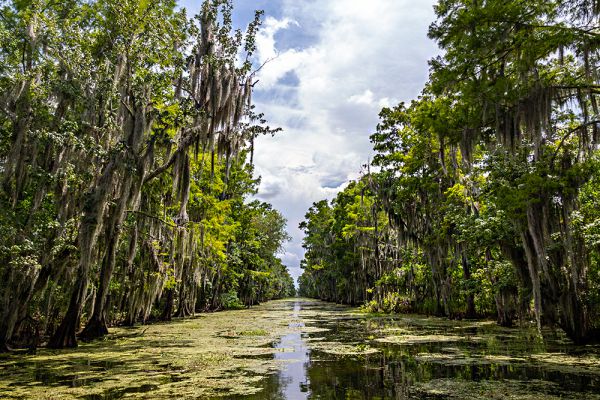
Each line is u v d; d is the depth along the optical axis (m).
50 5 15.38
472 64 10.40
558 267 12.61
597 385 7.96
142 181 14.95
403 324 22.17
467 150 11.52
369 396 7.62
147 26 16.11
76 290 14.58
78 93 13.30
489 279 19.45
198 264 27.08
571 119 13.08
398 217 29.12
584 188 13.34
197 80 16.97
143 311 23.58
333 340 16.05
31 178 12.65
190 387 8.45
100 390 8.25
